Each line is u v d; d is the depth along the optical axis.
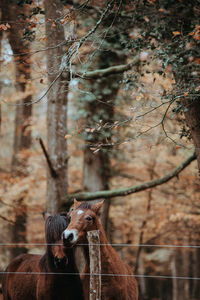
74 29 7.14
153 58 7.16
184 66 6.77
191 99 6.47
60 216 5.97
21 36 7.86
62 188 10.22
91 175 11.85
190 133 6.99
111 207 15.27
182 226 15.09
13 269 7.24
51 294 5.91
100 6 8.42
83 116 10.57
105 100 10.53
